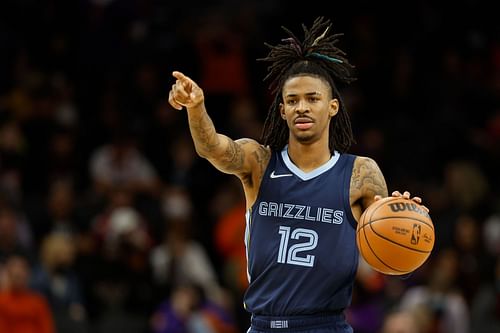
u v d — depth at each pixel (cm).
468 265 2755
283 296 1314
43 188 3081
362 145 3153
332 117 1358
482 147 3309
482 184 3116
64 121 3259
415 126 3284
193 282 2592
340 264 1307
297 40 1346
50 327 2470
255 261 1331
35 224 2848
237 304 2720
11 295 2433
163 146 3228
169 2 3794
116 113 3291
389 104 3412
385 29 3575
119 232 2711
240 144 1345
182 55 3444
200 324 2509
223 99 3391
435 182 3203
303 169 1337
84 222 2884
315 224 1315
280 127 1362
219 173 3197
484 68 3631
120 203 2853
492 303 2633
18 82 3344
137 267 2708
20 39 3450
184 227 2780
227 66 3444
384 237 1239
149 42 3528
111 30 3522
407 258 1241
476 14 3669
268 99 3444
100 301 2669
